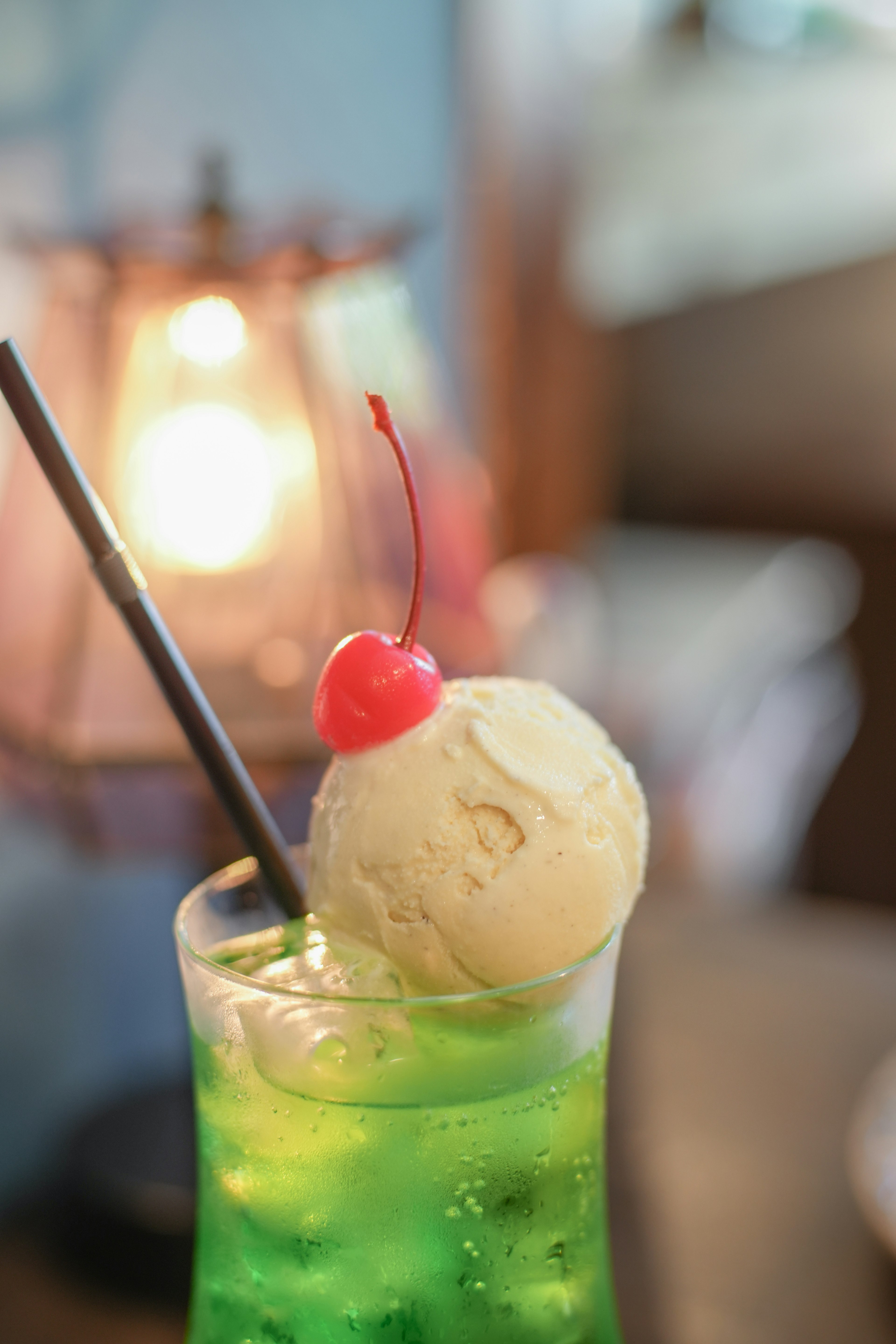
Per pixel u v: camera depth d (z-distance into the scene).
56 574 0.55
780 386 1.97
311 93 0.77
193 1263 0.50
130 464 0.55
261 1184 0.41
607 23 1.38
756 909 0.80
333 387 0.56
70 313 0.55
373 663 0.42
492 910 0.42
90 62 0.68
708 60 1.57
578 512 1.16
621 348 1.98
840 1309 0.55
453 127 0.86
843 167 1.75
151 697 0.55
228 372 0.55
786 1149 0.60
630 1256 0.56
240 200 0.76
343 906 0.43
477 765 0.42
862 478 1.94
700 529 2.06
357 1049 0.40
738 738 1.36
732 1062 0.65
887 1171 0.56
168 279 0.55
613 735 1.22
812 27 1.56
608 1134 0.61
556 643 1.03
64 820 0.56
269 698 0.55
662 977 0.72
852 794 1.55
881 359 1.90
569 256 1.06
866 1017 0.68
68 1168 0.60
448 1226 0.41
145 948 0.77
